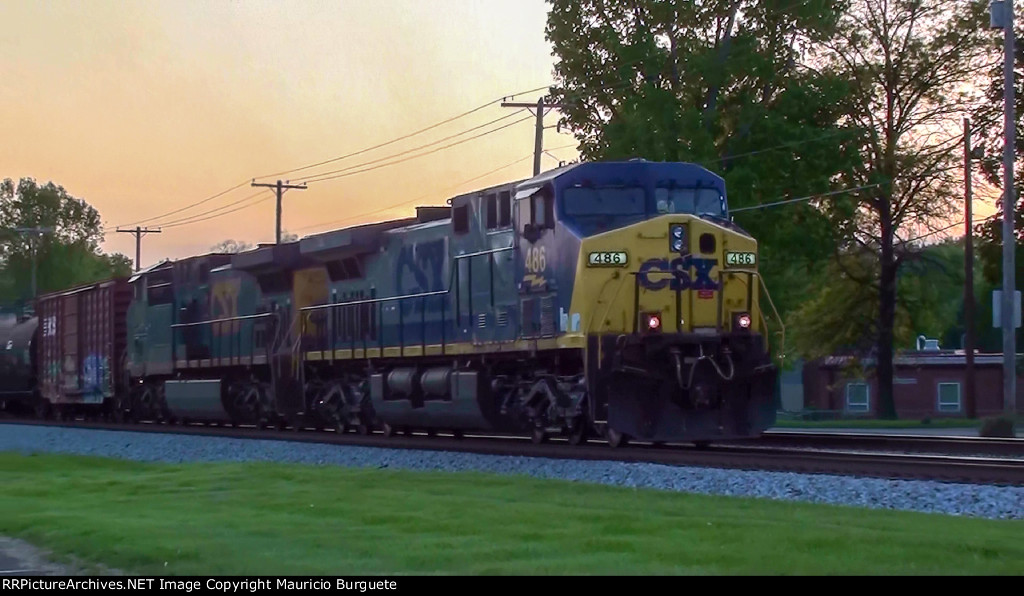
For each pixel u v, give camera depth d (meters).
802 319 54.84
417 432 31.14
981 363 65.50
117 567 11.15
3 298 104.19
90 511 15.23
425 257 27.23
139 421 42.44
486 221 24.89
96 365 44.09
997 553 10.23
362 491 16.62
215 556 11.12
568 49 41.56
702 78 40.44
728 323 22.34
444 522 12.83
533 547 11.04
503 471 20.16
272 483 18.38
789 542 10.91
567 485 16.86
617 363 21.34
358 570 10.21
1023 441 22.41
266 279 34.34
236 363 35.41
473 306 25.22
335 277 31.23
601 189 22.78
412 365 27.83
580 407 22.22
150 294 41.09
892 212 49.69
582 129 41.97
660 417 21.92
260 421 35.09
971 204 43.91
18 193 109.19
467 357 25.73
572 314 21.86
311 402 32.28
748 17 41.62
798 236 40.25
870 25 47.66
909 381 67.19
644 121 38.84
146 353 40.84
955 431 36.28
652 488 16.83
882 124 48.50
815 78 41.12
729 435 22.30
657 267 21.91
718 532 11.57
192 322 38.38
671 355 21.72
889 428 40.44
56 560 11.98
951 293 68.62
